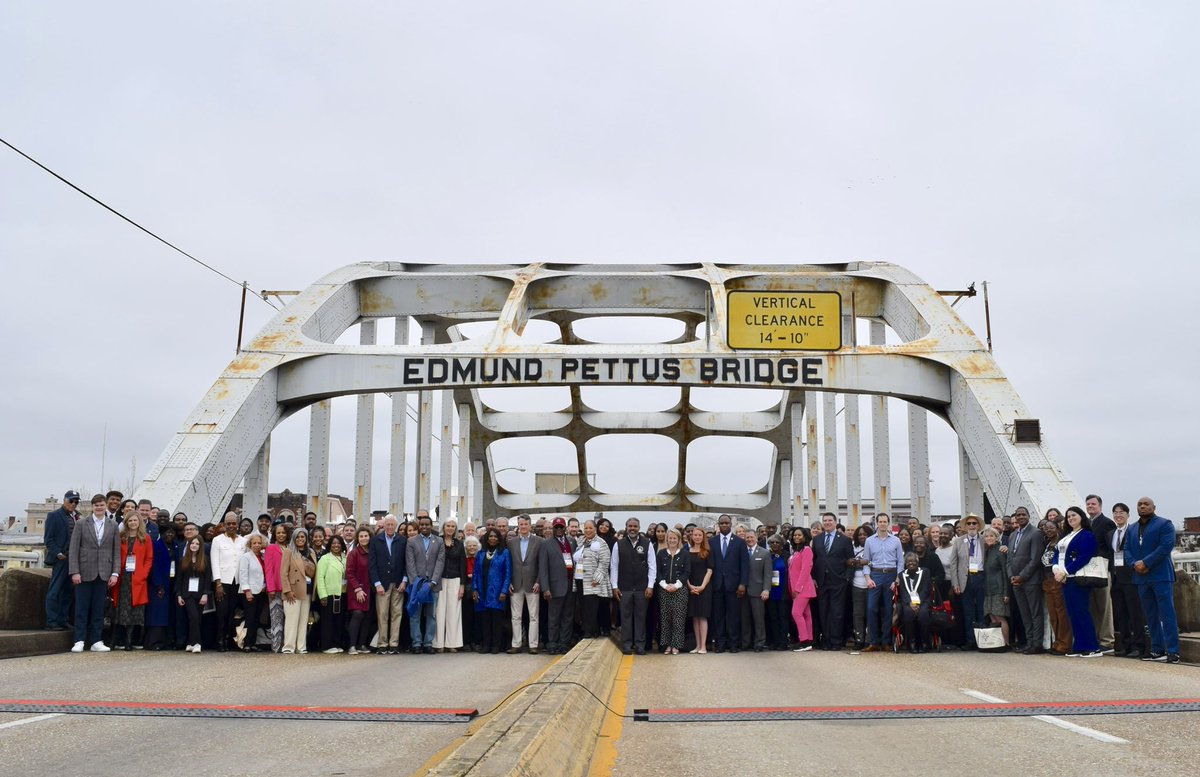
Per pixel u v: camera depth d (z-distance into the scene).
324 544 16.89
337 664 14.06
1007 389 22.67
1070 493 20.08
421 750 7.14
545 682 8.71
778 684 11.45
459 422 41.03
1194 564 21.42
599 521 17.58
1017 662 14.16
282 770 6.44
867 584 16.58
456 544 17.00
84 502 51.62
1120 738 7.45
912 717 8.58
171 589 15.81
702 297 28.47
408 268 29.69
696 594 16.81
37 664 13.05
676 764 6.68
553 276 28.08
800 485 38.91
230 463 21.67
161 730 7.86
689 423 42.50
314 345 23.88
